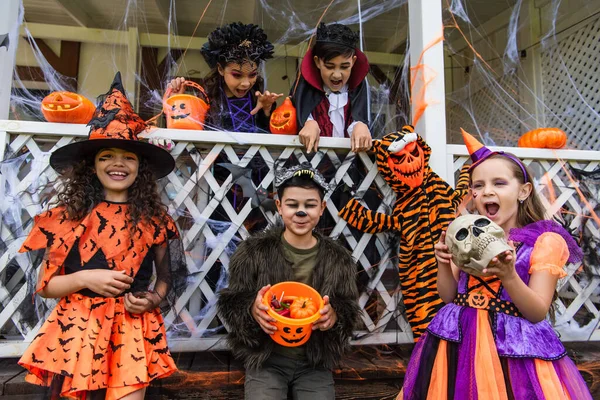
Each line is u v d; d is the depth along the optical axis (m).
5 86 2.58
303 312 1.76
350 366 2.21
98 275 1.71
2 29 2.59
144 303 1.77
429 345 1.64
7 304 2.25
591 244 2.84
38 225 1.82
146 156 2.03
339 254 2.00
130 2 5.16
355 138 2.51
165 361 1.81
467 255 1.44
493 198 1.66
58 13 5.28
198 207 2.52
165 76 5.96
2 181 2.28
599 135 4.46
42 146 2.47
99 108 2.03
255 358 1.84
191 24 5.83
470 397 1.44
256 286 1.92
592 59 4.56
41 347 1.66
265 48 2.94
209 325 2.54
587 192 2.90
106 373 1.67
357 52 2.95
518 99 5.50
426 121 2.76
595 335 2.75
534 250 1.58
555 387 1.42
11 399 1.92
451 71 6.57
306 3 5.36
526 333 1.49
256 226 2.61
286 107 2.74
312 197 1.96
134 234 1.87
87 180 1.92
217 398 2.02
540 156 2.88
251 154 2.53
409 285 2.41
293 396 1.93
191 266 2.40
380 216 2.50
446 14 5.74
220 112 2.96
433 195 2.49
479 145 1.78
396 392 2.19
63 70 5.68
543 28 5.18
